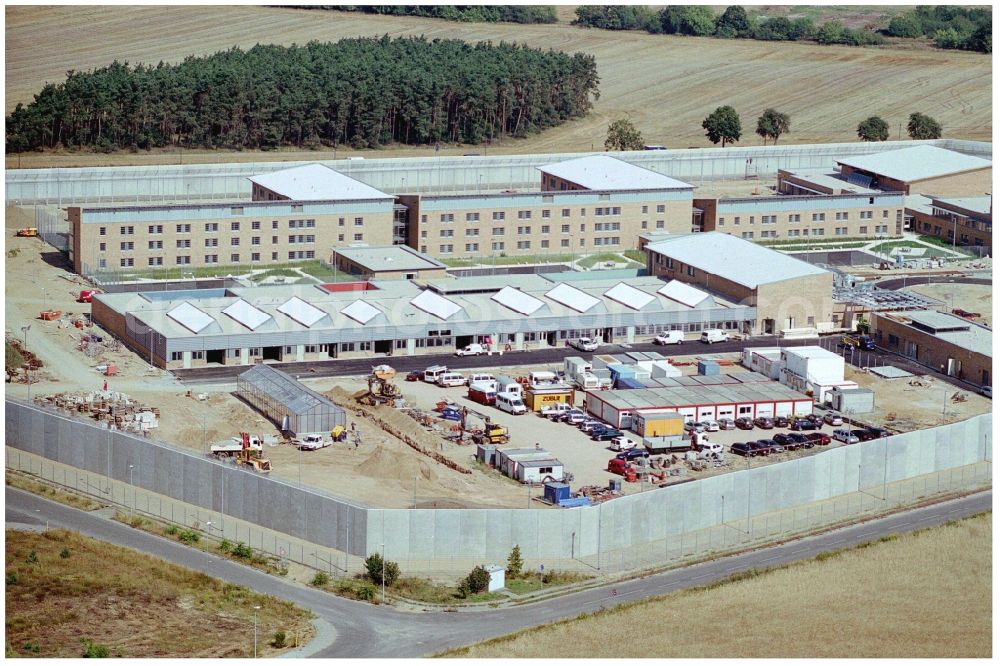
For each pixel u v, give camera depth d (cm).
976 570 18212
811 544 18938
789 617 16800
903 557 18525
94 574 17300
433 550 18100
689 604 17100
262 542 18400
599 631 16300
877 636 16362
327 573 17625
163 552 18100
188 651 15525
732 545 18862
